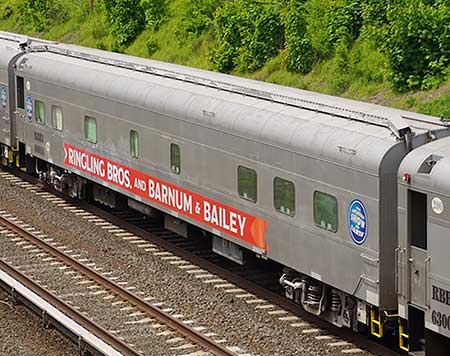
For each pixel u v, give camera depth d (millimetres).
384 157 16422
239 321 19609
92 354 17219
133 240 26078
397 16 32906
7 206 29969
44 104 30109
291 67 37719
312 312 19141
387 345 18156
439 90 31562
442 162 15375
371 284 16844
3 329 19047
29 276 22891
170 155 23484
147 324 19391
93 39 52719
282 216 19375
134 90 25000
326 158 17859
